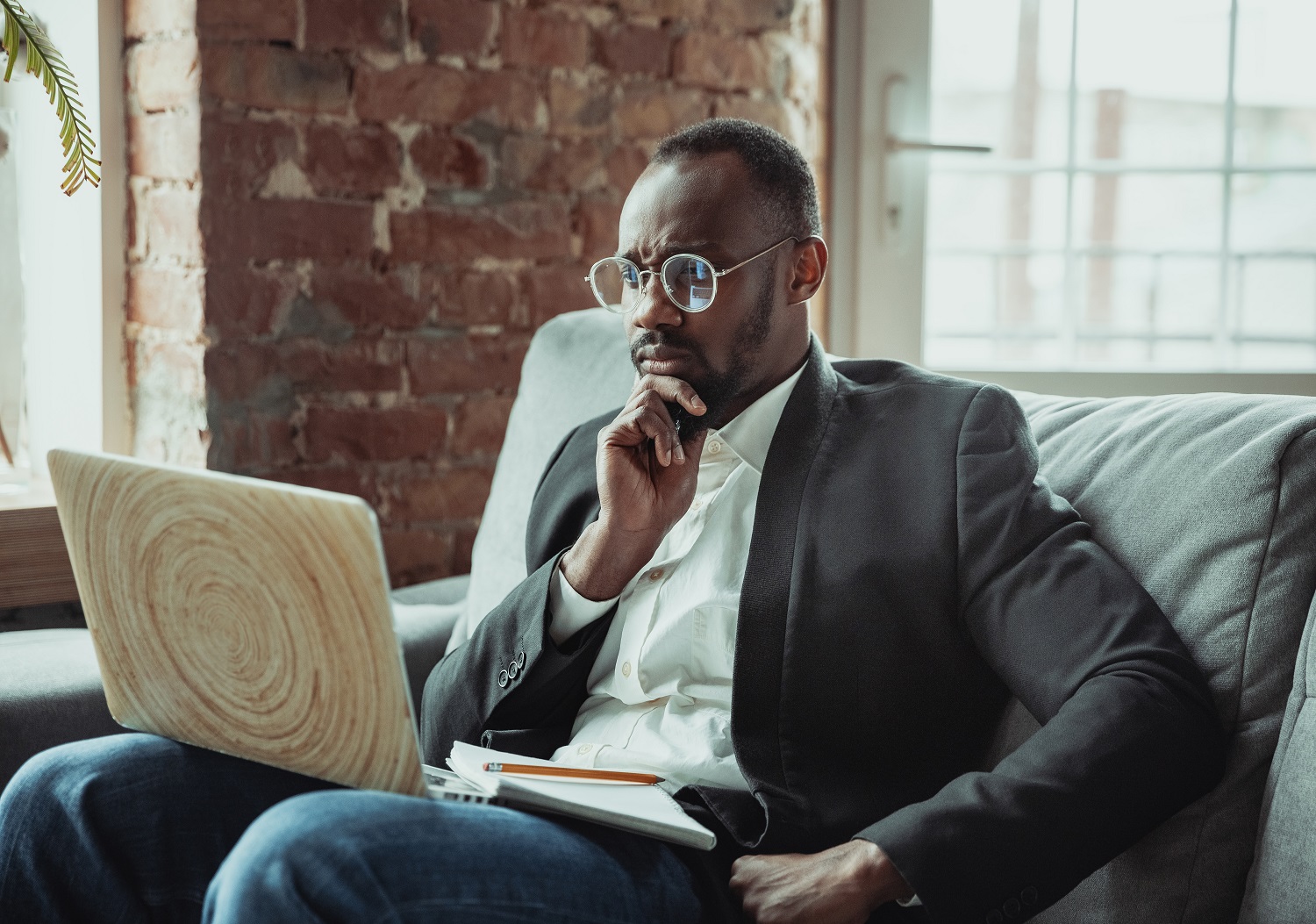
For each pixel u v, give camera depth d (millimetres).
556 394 1804
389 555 2033
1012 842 983
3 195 1971
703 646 1246
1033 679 1096
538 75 2064
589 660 1316
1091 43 2270
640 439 1283
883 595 1177
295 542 926
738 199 1275
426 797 998
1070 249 2326
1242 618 1093
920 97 2293
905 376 1365
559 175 2102
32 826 1122
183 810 1141
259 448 1918
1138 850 1080
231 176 1859
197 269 1859
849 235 2344
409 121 1980
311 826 909
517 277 2092
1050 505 1181
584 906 989
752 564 1225
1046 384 2307
